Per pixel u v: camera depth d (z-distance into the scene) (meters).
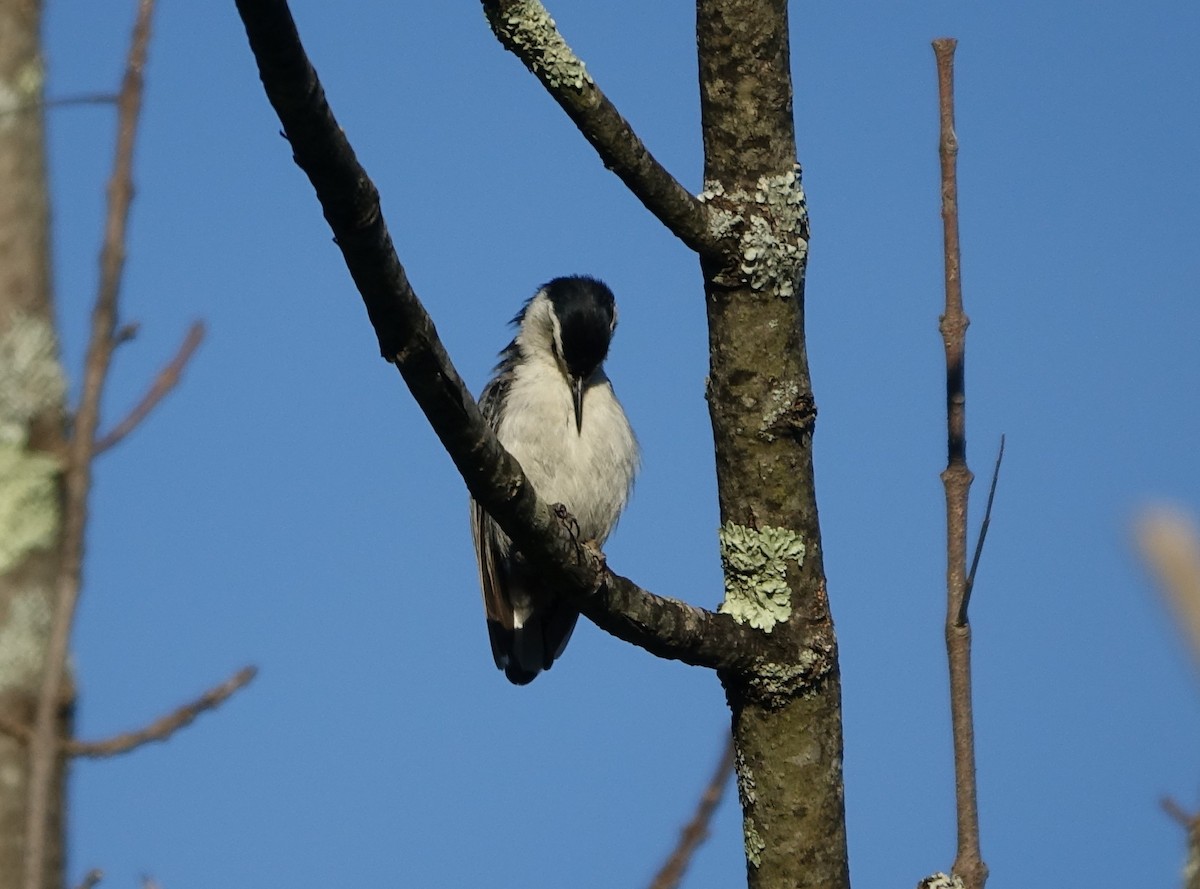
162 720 4.88
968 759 8.29
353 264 7.83
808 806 9.70
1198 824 4.43
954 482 8.81
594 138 9.36
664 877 6.61
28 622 4.77
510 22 9.19
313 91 7.04
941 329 9.08
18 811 4.57
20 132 4.95
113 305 4.69
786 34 9.88
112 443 4.73
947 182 9.25
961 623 8.48
